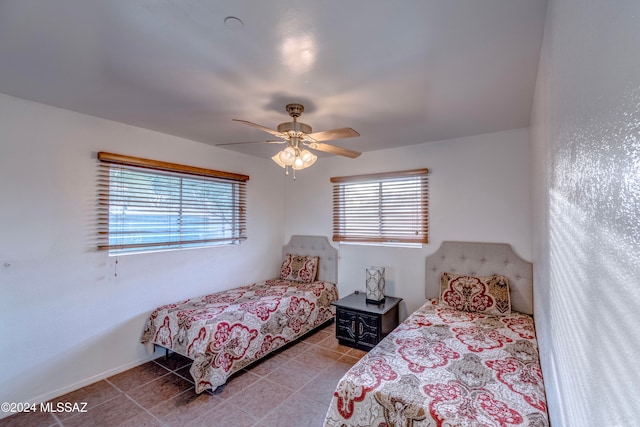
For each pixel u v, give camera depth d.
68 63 1.74
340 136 2.21
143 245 2.93
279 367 2.77
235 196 3.88
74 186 2.48
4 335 2.14
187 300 3.18
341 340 3.28
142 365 2.83
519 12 1.30
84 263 2.53
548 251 1.37
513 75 1.86
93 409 2.18
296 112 2.32
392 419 1.46
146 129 2.93
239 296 3.32
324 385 2.47
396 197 3.65
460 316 2.67
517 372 1.70
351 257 3.93
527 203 2.88
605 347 0.50
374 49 1.59
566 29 0.84
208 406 2.20
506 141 3.00
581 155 0.67
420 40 1.52
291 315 3.22
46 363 2.31
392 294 3.60
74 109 2.43
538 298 2.01
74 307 2.46
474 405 1.40
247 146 3.61
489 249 3.02
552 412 1.25
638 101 0.36
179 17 1.35
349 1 1.24
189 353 2.46
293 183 4.51
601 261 0.52
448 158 3.30
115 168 2.74
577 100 0.71
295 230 4.48
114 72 1.84
